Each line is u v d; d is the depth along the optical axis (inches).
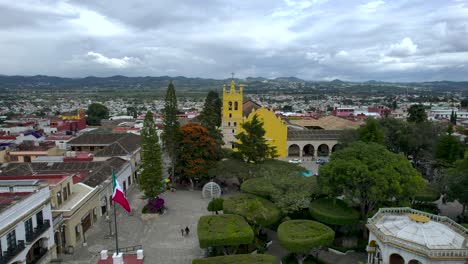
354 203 1667.1
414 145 2896.2
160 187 1996.8
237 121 3216.0
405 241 1176.8
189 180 2625.5
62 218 1517.0
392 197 1596.9
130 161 2625.5
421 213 1430.9
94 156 2586.1
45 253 1355.8
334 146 3636.8
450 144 2546.8
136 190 2502.5
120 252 1486.2
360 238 1642.5
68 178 1731.1
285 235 1387.8
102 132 3676.2
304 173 2372.0
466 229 1270.9
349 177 1536.7
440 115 6574.8
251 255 1270.9
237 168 2315.5
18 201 1205.1
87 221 1765.5
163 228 1795.0
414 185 1524.4
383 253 1234.0
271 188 1770.4
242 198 1770.4
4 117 7209.6
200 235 1374.3
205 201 2218.3
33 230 1293.1
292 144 3595.0
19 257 1187.9
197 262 1220.5
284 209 1628.9
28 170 2128.4
